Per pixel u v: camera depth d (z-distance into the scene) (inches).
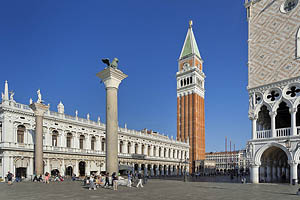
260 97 1647.4
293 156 1427.2
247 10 1808.6
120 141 3164.4
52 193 988.6
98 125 2935.5
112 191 1074.1
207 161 4790.8
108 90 1302.9
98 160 2856.8
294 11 1562.5
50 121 2440.9
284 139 1473.9
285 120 1710.1
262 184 1512.1
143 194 979.9
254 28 1749.5
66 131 2588.6
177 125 5226.4
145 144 3592.5
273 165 1713.8
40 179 1806.1
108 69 1278.3
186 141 4982.8
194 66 5246.1
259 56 1689.2
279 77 1562.5
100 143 2935.5
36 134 1884.8
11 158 2107.5
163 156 3951.8
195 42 5679.1
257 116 1636.3
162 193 1031.6
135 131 3452.3
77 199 815.7
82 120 2773.1
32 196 894.4
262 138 1574.8
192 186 1459.2
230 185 1526.8
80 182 1739.7
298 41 1512.1
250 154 1627.7
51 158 2380.7
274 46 1624.0
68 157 2532.0
